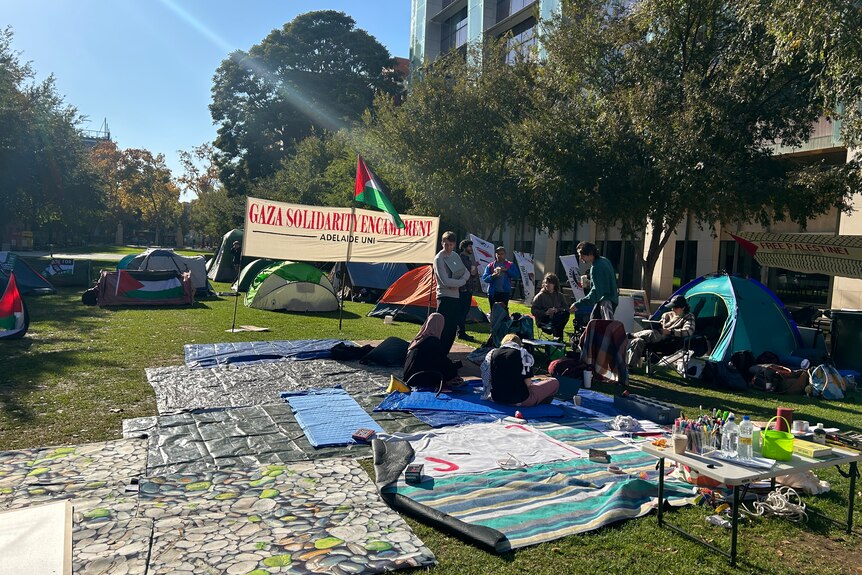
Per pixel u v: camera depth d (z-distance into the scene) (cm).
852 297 1498
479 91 2155
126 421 598
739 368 888
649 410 667
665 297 2222
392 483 456
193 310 1563
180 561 341
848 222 1523
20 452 511
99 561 337
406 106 2253
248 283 2148
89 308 1547
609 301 855
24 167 2738
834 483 498
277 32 5075
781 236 1066
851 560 371
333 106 4847
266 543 364
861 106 1062
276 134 5178
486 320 1582
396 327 1359
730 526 407
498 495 442
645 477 487
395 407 669
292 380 790
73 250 5978
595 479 479
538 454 534
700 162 1193
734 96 1241
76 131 3148
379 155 2478
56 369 825
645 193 1340
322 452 531
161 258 1961
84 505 411
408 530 389
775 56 1179
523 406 693
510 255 3086
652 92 1320
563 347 931
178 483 454
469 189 2091
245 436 565
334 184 3150
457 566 348
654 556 366
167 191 8306
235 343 1045
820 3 873
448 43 4203
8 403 658
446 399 708
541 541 379
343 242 1188
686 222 2147
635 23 1493
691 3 1355
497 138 2061
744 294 945
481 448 546
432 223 1259
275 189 4281
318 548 359
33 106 2728
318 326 1333
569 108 1516
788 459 393
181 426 588
